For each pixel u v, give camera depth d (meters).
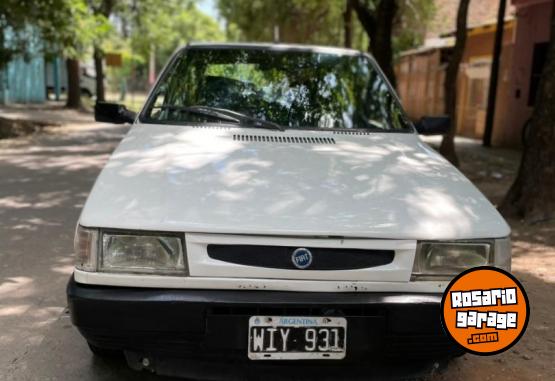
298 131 3.60
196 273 2.42
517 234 5.76
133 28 25.41
